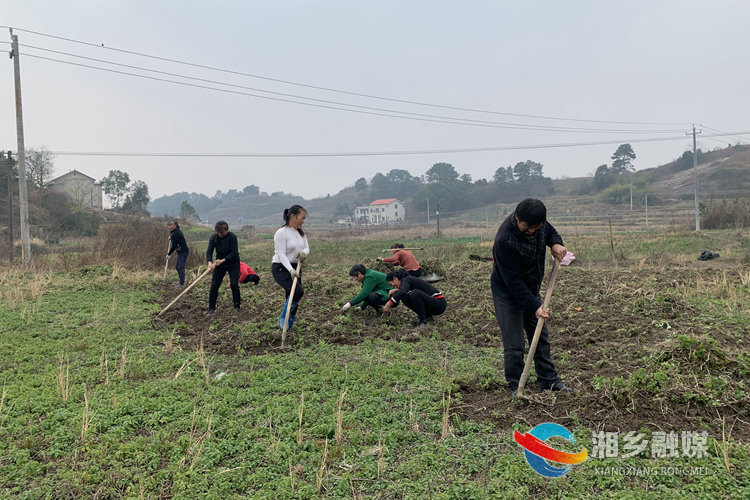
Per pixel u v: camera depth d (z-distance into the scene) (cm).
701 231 3275
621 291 939
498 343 705
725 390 429
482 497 317
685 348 481
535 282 481
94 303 1007
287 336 745
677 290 965
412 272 1054
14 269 1509
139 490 333
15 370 577
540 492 327
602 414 415
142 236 1756
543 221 427
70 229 4003
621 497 309
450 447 388
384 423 436
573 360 589
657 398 417
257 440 406
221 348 701
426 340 717
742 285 1002
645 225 5134
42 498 327
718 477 326
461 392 501
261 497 325
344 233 5509
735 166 8794
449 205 10938
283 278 760
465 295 1019
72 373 568
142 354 654
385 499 327
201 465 365
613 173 11738
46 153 5247
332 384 533
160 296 1138
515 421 424
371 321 833
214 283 907
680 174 9931
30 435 404
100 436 406
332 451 379
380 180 15125
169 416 452
